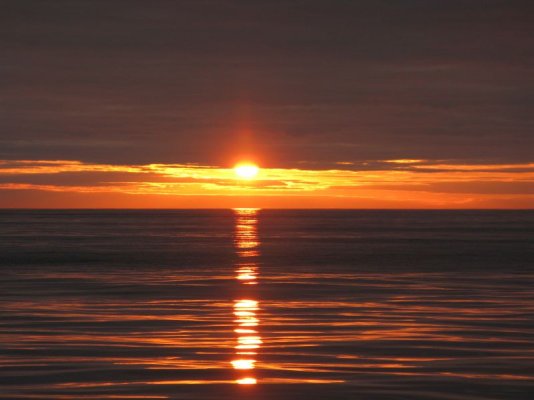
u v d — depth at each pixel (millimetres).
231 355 38406
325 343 41969
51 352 38969
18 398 29625
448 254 133750
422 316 53000
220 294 68250
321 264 109312
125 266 106000
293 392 30719
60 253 137000
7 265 108125
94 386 31578
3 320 50688
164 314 54094
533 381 32594
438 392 30734
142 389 31125
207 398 29812
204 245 167625
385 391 30875
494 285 77062
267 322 50094
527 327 47656
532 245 167500
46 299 63812
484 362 36625
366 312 55188
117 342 42094
